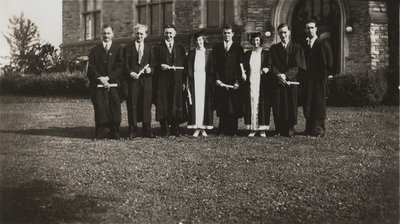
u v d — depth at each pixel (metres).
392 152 4.07
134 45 5.42
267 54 5.70
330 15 8.61
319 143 4.84
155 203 3.34
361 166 3.87
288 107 5.58
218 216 3.10
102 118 5.31
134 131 5.46
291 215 3.10
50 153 4.37
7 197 3.40
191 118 5.61
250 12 8.77
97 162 4.22
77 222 3.00
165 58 5.54
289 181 3.74
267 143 5.07
